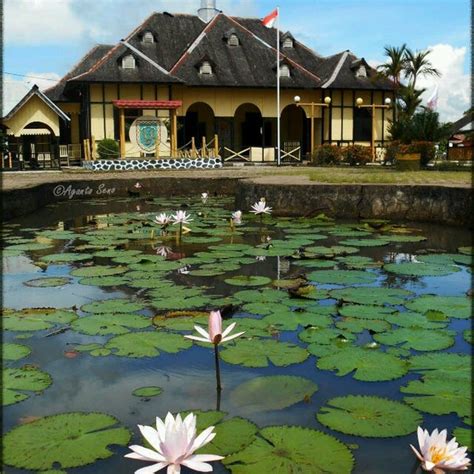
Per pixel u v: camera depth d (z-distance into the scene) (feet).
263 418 7.80
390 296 14.21
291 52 101.24
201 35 94.17
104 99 81.25
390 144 75.92
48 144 77.36
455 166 57.88
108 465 6.68
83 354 10.39
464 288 15.14
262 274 16.88
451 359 9.96
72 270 17.61
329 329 11.64
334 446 6.92
